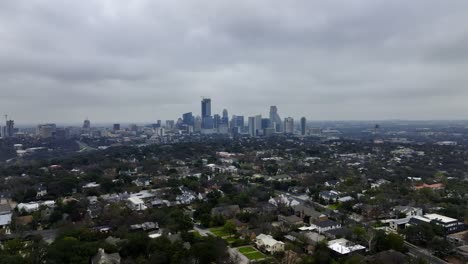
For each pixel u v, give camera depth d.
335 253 126.38
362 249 129.50
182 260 114.94
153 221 162.25
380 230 146.12
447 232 153.38
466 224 162.12
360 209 189.12
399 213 181.00
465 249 130.88
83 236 135.88
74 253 117.31
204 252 118.56
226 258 122.88
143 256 123.06
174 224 153.88
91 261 119.06
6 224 165.62
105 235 141.62
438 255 131.00
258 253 133.75
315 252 125.62
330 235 146.00
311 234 147.88
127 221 159.50
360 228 144.38
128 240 129.38
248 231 152.38
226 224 153.38
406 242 145.25
